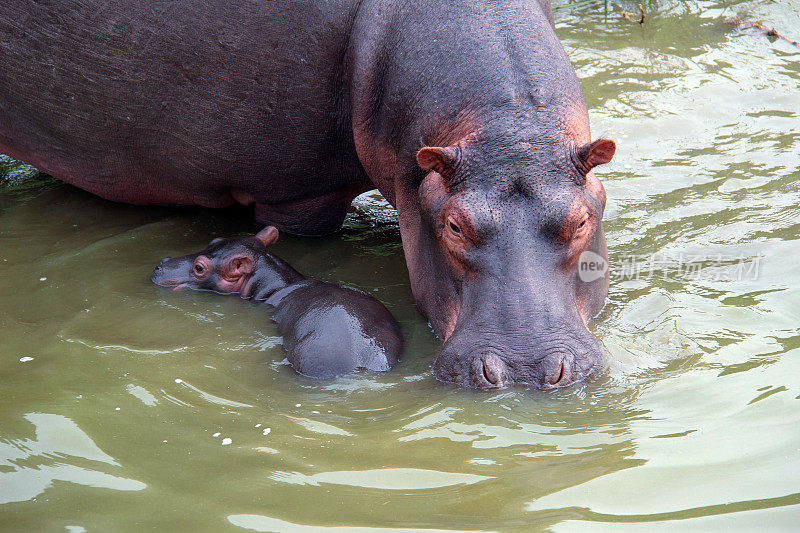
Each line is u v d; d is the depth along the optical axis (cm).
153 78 663
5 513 394
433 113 562
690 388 486
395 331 563
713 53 956
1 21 671
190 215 752
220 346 566
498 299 494
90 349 555
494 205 498
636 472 412
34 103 696
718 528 368
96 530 381
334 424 470
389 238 723
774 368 503
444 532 369
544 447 438
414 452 438
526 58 555
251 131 665
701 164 766
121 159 710
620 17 1046
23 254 679
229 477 420
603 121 832
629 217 695
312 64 635
